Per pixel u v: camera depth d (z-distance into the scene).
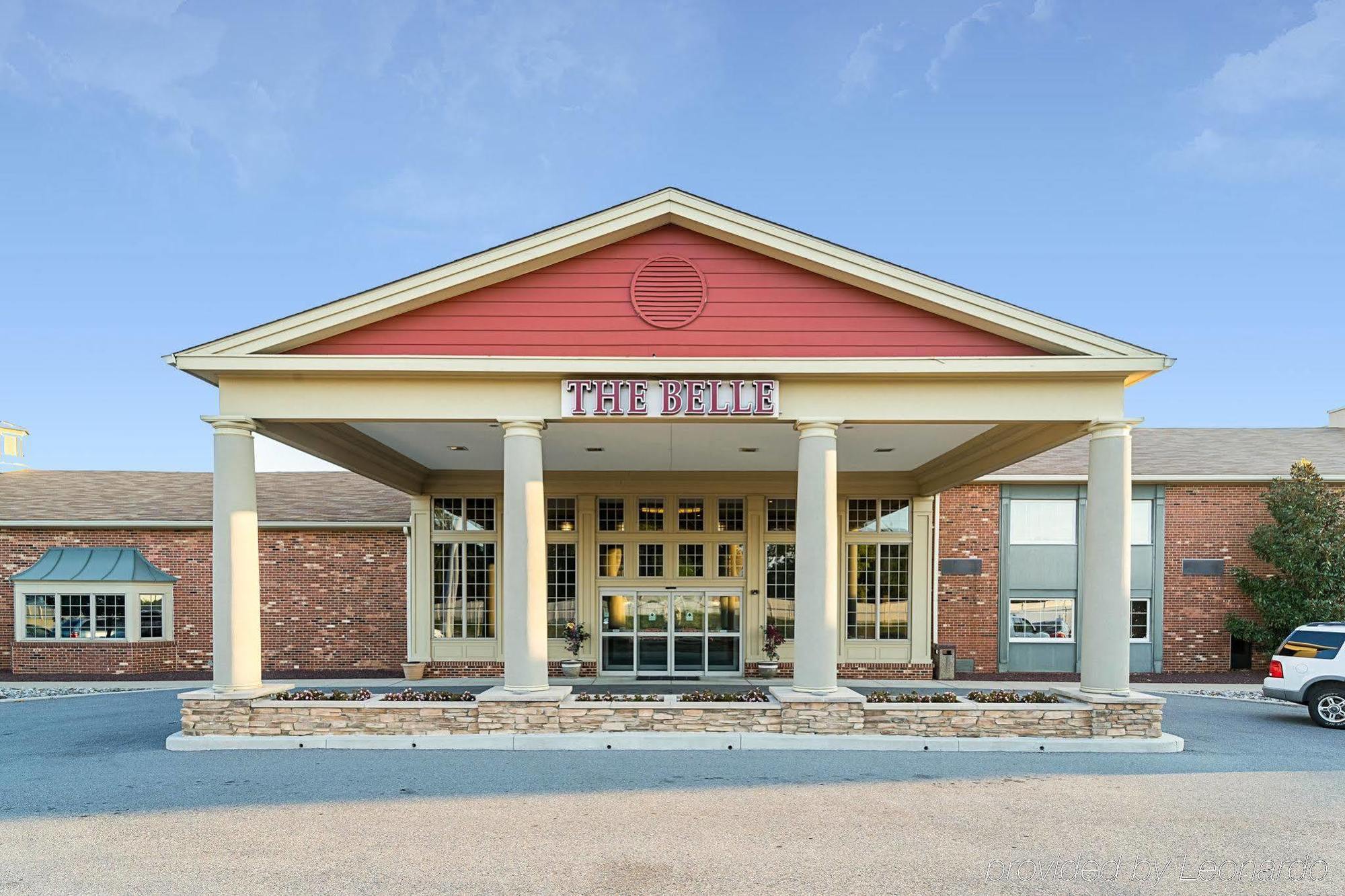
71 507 21.89
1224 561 20.41
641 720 11.24
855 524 20.08
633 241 11.68
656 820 8.06
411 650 19.39
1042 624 20.64
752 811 8.36
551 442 15.25
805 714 11.20
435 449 16.45
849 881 6.61
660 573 19.84
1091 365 11.14
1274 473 20.53
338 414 11.52
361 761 10.38
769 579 19.81
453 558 19.78
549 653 19.55
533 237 11.34
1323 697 13.25
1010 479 20.52
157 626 20.84
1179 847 7.40
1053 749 11.08
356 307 11.27
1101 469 11.55
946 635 20.48
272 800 8.73
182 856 7.12
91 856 7.14
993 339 11.55
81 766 10.23
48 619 20.45
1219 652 20.33
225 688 11.34
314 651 20.55
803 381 11.58
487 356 11.49
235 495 11.45
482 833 7.70
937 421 11.62
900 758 10.60
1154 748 11.04
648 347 11.55
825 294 11.61
